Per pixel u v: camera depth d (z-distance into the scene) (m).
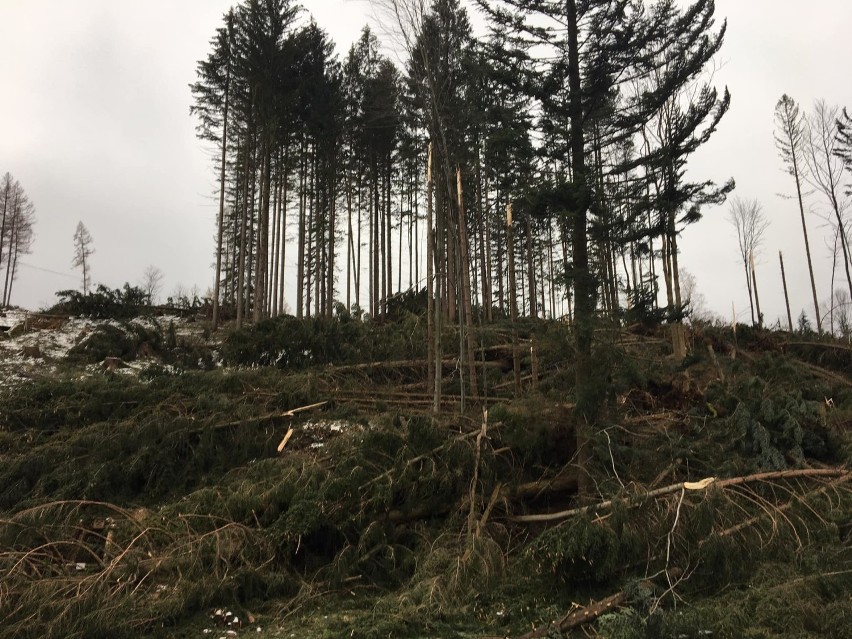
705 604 5.02
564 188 7.36
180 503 7.03
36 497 7.04
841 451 7.93
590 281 7.33
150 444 7.95
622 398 9.09
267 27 20.69
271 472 7.59
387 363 11.95
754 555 5.72
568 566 5.56
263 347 12.08
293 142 22.66
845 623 4.22
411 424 7.48
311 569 6.29
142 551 5.97
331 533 6.44
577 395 7.09
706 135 8.00
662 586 5.48
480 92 10.29
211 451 8.25
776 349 15.37
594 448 7.06
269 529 6.36
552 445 7.80
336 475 6.88
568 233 8.59
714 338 15.05
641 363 9.07
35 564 5.75
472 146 11.77
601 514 6.12
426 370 11.96
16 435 8.52
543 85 7.96
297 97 20.53
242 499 6.75
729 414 9.14
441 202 11.06
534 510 7.54
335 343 12.38
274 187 25.83
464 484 7.15
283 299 26.03
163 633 5.00
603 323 7.22
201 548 5.94
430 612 5.15
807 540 6.02
